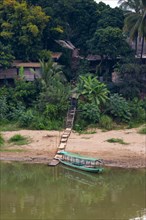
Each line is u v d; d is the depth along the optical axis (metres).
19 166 31.95
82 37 54.28
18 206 24.39
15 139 36.59
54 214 23.17
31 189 27.53
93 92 41.72
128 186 28.12
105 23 51.41
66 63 52.16
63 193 26.75
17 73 47.56
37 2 53.28
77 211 23.61
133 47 53.97
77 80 49.28
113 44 47.81
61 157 32.94
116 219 22.45
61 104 41.41
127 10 52.31
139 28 44.75
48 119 40.62
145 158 32.75
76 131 39.03
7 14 48.88
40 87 43.88
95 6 54.50
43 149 34.81
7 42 48.22
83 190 27.41
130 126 40.34
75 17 54.38
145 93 47.28
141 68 46.44
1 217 22.64
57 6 52.97
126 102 41.72
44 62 45.75
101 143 35.78
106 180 29.33
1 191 27.09
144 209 23.97
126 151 34.03
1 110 41.69
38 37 48.75
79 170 31.28
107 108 41.31
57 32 51.00
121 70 46.19
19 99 43.47
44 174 30.50
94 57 52.75
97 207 24.31
